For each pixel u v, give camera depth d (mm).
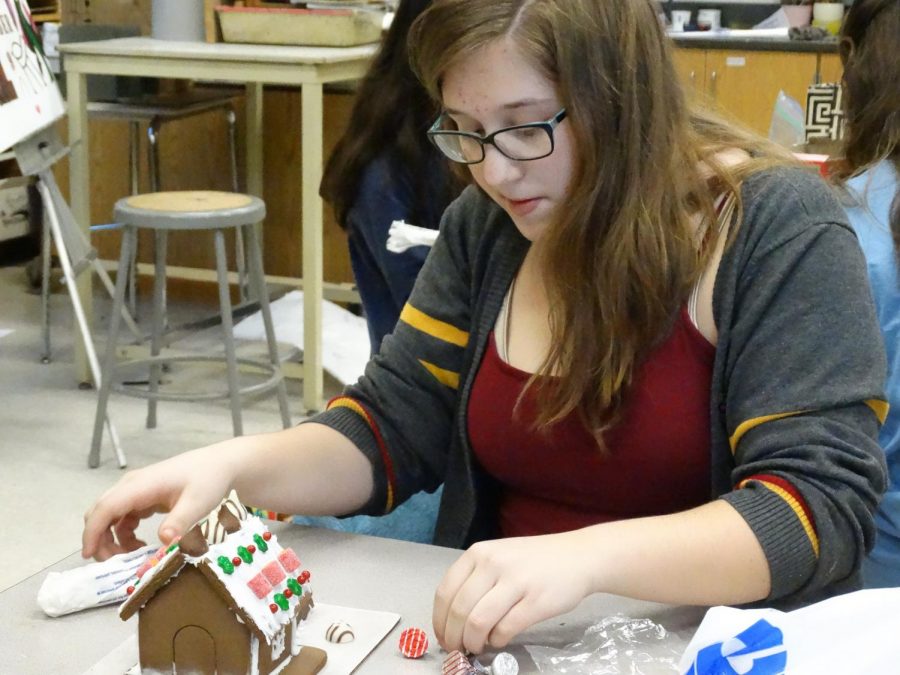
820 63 3639
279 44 3180
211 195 2875
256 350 3496
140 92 3859
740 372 968
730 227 996
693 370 1010
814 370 925
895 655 659
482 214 1168
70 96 3104
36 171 2762
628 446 1030
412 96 2018
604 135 933
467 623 805
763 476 907
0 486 2623
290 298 3820
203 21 3367
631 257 962
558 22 892
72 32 3512
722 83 3777
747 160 1041
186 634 749
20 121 2609
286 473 1049
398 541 1022
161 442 2924
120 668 787
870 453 910
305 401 3127
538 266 1089
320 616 868
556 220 974
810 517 877
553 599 811
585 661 815
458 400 1156
